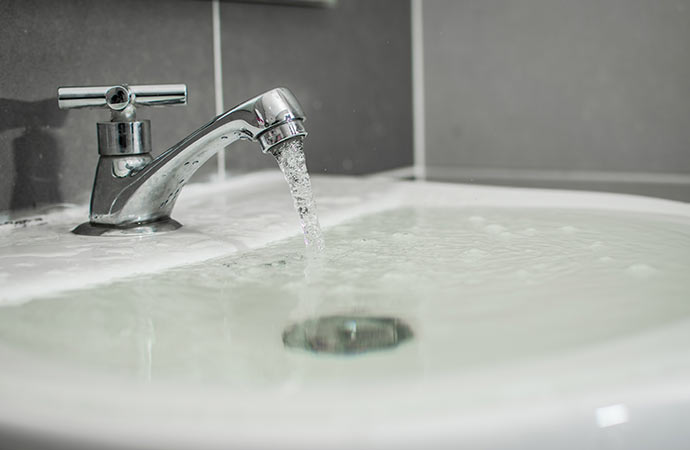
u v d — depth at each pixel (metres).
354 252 0.62
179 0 0.89
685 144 1.18
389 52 1.30
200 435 0.27
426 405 0.29
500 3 1.29
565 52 1.25
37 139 0.73
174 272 0.56
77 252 0.60
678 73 1.17
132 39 0.83
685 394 0.30
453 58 1.35
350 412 0.28
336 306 0.47
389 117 1.30
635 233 0.67
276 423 0.27
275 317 0.45
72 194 0.77
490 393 0.30
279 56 1.06
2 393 0.30
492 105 1.32
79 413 0.28
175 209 0.82
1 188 0.70
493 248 0.62
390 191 0.91
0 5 0.69
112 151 0.67
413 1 1.36
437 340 0.39
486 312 0.44
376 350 0.38
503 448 0.28
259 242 0.65
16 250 0.61
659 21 1.17
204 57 0.93
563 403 0.29
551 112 1.27
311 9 1.11
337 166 1.19
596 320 0.42
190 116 0.92
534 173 1.30
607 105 1.23
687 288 0.48
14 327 0.43
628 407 0.30
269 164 1.04
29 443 0.28
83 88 0.64
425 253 0.61
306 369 0.35
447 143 1.38
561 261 0.57
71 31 0.76
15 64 0.71
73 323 0.44
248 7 1.00
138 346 0.40
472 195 0.88
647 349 0.34
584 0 1.22
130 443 0.27
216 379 0.34
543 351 0.36
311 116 1.13
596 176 1.25
